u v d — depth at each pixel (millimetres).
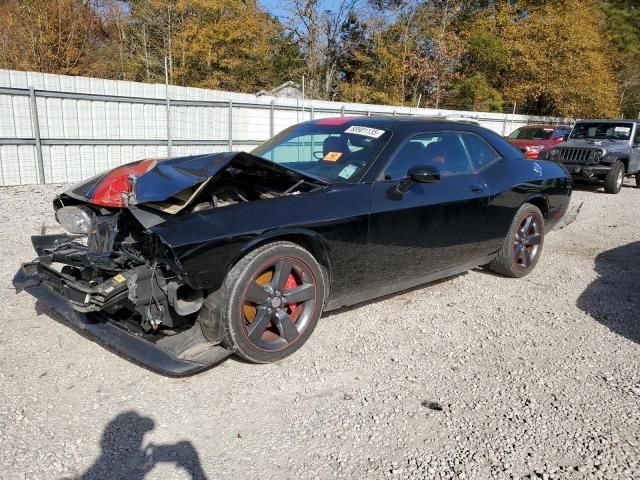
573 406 2955
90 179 3703
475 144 4750
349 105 17719
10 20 21656
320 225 3312
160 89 12977
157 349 2910
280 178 3621
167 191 3025
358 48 31359
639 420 2834
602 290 5035
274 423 2689
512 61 32469
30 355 3248
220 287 2986
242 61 29984
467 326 4059
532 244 5312
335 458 2439
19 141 10797
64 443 2453
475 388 3121
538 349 3693
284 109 15742
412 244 3936
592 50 22203
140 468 2320
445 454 2494
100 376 3055
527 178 5023
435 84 30891
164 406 2791
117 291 2861
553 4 31062
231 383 3051
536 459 2482
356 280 3662
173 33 28594
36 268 3385
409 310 4332
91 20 25094
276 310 3225
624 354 3652
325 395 2971
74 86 11508
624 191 13195
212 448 2479
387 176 3816
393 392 3035
